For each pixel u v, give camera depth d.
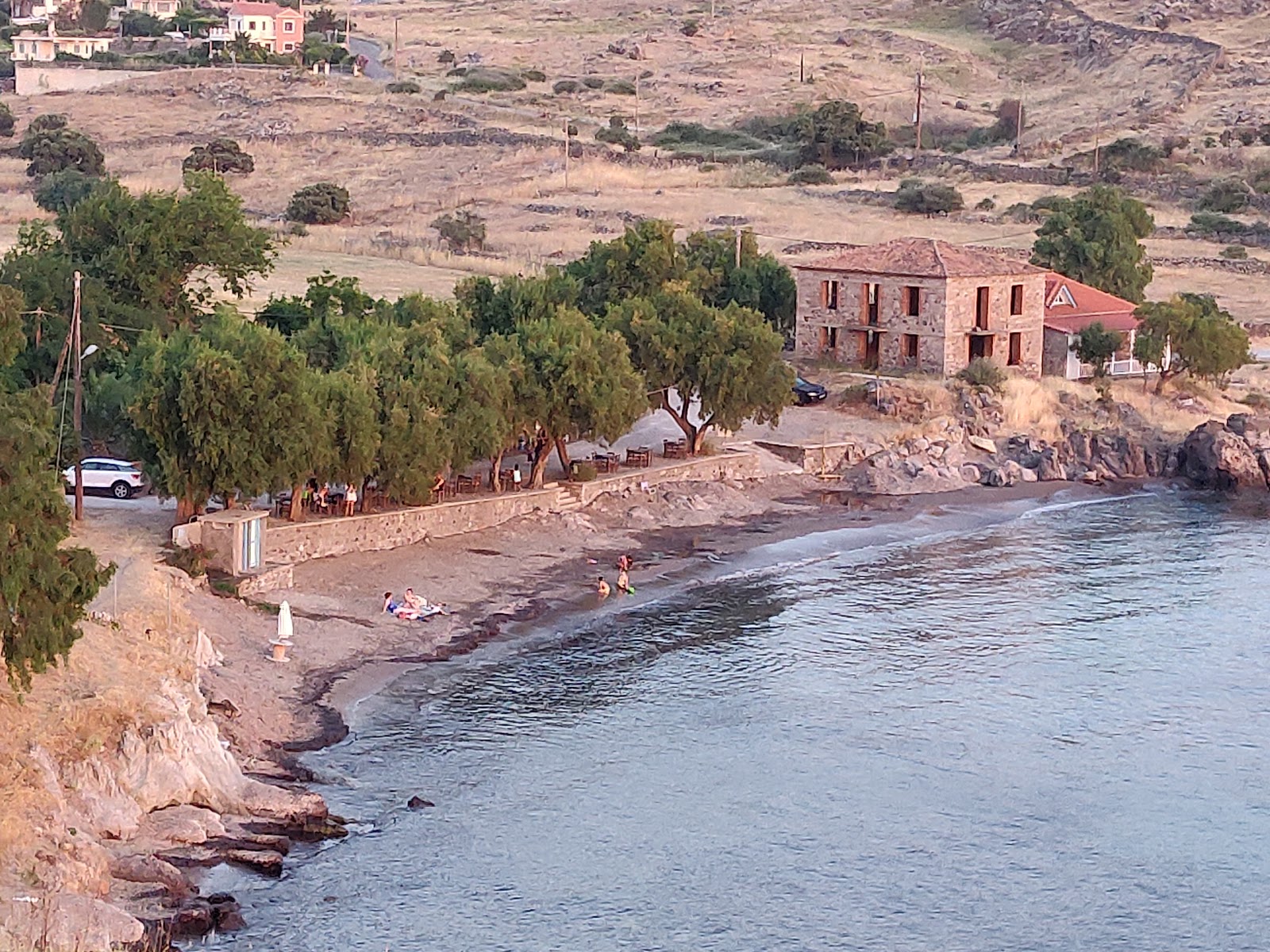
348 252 185.62
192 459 84.25
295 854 59.44
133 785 58.53
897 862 61.59
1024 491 124.75
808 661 83.25
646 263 140.50
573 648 83.69
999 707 77.38
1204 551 108.25
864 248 149.25
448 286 162.75
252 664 74.94
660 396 118.75
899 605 93.62
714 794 66.75
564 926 55.84
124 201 119.62
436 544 95.75
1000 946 55.78
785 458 123.62
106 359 104.62
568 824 63.31
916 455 125.50
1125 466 131.00
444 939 54.41
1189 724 75.81
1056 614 92.56
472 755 69.25
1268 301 175.88
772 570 100.12
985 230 198.50
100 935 49.16
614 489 108.88
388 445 92.56
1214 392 144.25
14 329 65.62
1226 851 63.28
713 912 57.34
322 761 67.44
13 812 52.75
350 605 84.56
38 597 57.28
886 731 74.00
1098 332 141.50
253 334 90.31
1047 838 64.00
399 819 62.84
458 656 81.12
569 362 102.62
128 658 66.25
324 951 52.94
